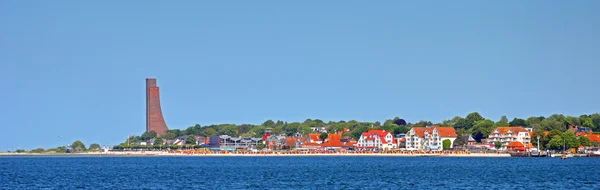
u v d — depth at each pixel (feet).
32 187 630.74
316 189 604.08
